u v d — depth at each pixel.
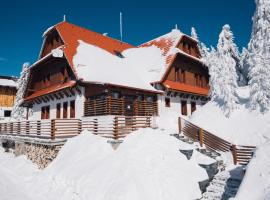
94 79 18.50
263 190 7.82
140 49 30.77
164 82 23.66
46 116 25.48
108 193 10.66
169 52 26.17
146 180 11.29
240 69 28.80
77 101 20.19
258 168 8.77
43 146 17.05
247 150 15.53
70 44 22.17
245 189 8.37
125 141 14.74
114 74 21.16
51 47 26.14
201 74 30.59
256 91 18.33
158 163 12.76
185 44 28.88
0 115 46.78
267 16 22.48
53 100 24.14
